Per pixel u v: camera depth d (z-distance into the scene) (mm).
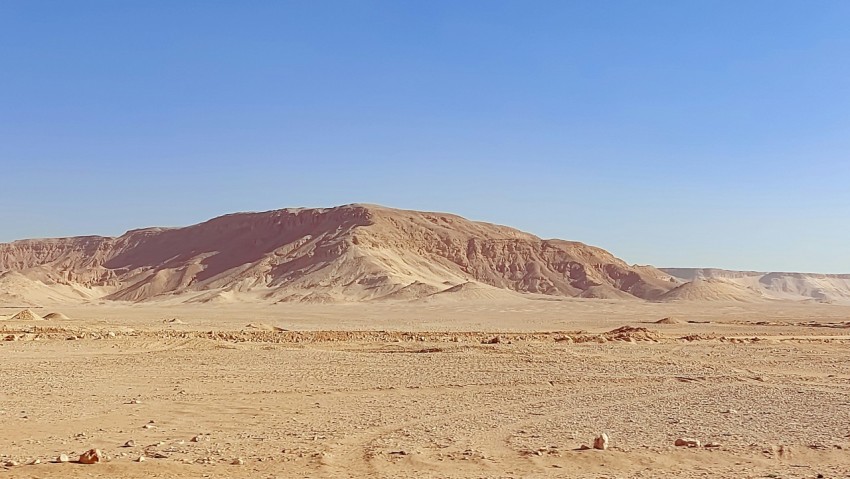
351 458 15797
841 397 25859
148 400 24547
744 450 16641
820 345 51219
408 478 13883
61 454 15766
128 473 14141
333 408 23031
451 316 119812
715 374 32781
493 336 57125
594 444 16781
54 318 87312
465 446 17062
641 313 138875
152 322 84875
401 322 95812
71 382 28875
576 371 33344
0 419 20781
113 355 39719
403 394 26172
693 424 20281
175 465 14859
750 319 114438
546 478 13922
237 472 14383
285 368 33969
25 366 34312
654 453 16250
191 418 21250
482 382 29234
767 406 23719
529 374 31984
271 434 18719
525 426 19875
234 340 51438
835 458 15961
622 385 28766
